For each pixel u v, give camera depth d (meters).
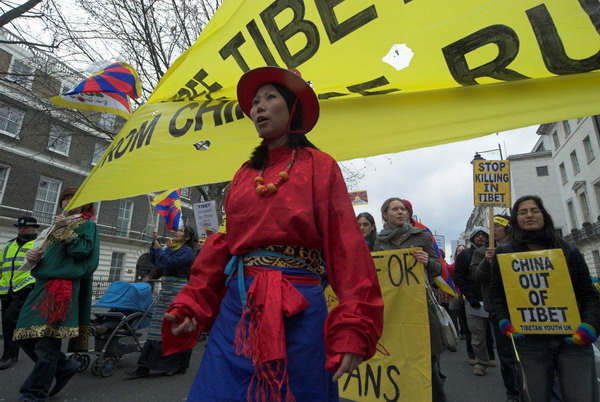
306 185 1.16
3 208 16.05
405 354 2.75
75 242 3.19
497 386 4.25
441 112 1.67
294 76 1.34
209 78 2.29
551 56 1.47
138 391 3.90
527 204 2.49
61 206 3.40
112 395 3.75
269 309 1.04
